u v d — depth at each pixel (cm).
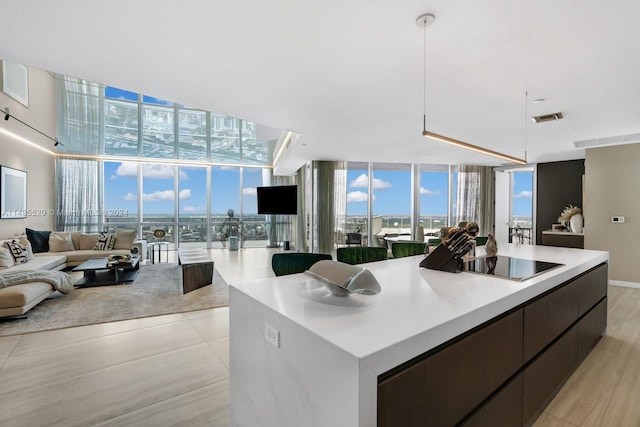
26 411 185
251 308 141
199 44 217
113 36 206
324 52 230
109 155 836
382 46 222
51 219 752
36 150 680
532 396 171
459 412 120
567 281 221
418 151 629
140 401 196
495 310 138
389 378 94
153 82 281
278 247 1002
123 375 226
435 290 157
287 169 891
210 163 941
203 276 476
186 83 284
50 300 402
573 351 227
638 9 179
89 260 543
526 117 385
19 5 173
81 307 374
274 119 402
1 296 319
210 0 171
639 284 496
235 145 970
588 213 541
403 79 277
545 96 316
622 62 243
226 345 276
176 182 909
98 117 816
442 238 221
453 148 595
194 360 249
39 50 223
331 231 796
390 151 631
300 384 110
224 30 201
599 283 283
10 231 570
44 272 387
